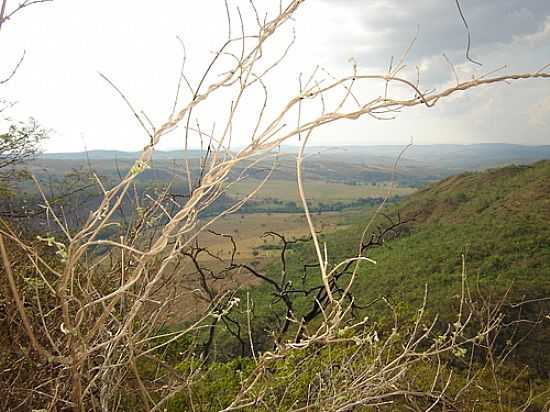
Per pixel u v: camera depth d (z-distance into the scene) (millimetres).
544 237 32312
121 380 1854
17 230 2400
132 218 1738
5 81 1559
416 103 1183
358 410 2414
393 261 31891
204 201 1243
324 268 1134
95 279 1853
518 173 56031
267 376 2199
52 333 1888
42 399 1997
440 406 2605
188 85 1269
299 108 1186
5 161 4516
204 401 3529
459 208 52750
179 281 2129
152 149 1139
